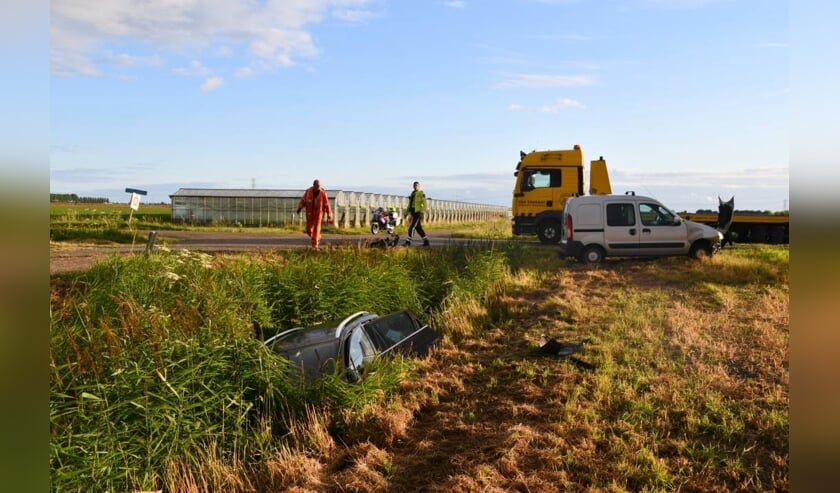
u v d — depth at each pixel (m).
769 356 8.23
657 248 17.83
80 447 5.18
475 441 6.29
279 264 13.18
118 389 5.75
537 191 24.14
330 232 35.25
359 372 7.74
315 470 5.89
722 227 22.33
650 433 6.12
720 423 6.20
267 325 10.73
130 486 5.48
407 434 6.67
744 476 5.22
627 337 9.73
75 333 6.51
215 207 39.94
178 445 5.88
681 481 5.17
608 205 17.94
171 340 6.70
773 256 18.34
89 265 13.32
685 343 9.12
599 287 14.48
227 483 5.70
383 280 13.12
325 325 8.57
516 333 10.77
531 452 5.82
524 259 18.17
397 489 5.39
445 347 10.16
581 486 5.16
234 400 6.56
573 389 7.41
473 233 34.56
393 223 33.84
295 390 7.12
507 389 7.83
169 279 10.48
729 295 12.55
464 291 13.42
